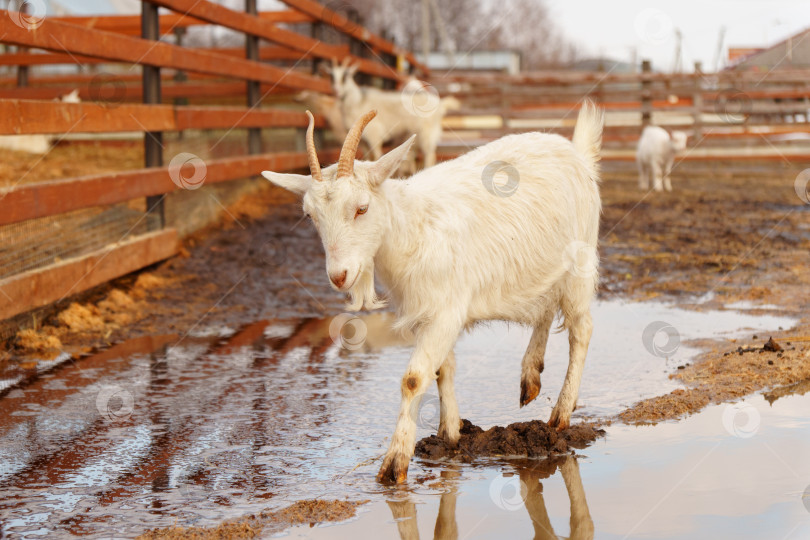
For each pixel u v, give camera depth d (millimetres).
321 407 4895
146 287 7746
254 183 12508
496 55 38906
